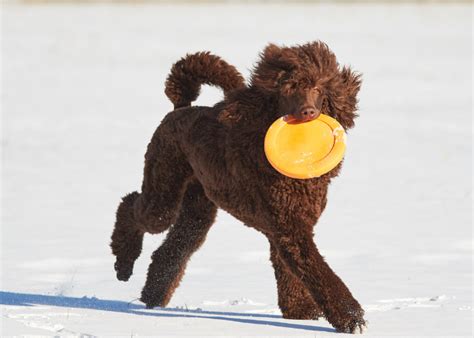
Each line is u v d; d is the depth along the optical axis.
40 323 7.95
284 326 8.11
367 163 22.22
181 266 9.80
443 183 19.31
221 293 10.29
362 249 13.08
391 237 13.99
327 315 7.77
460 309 8.90
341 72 8.36
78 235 14.40
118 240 10.33
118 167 21.83
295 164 7.80
